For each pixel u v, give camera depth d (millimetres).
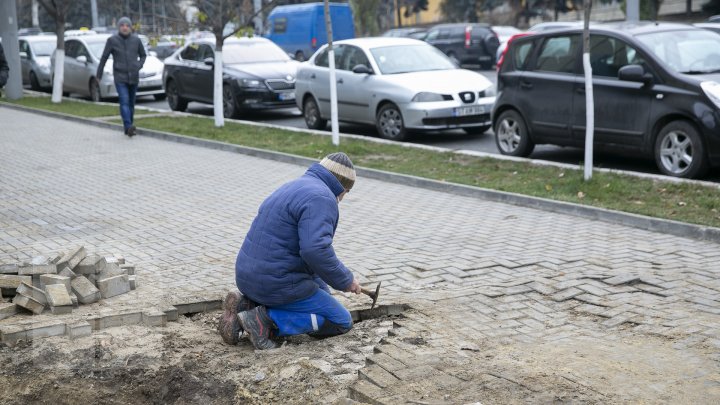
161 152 13836
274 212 5016
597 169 10625
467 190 10023
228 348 5250
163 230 8383
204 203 9719
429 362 4699
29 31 51094
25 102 22094
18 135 16078
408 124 14039
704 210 8516
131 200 9938
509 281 6441
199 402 4727
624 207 8750
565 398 4176
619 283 6262
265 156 13117
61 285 5828
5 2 22797
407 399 4215
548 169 10977
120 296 6133
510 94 12242
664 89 10219
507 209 9211
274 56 19422
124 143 14977
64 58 23703
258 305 5207
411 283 6480
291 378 4719
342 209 9352
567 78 11414
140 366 5031
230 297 5215
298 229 4949
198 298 6023
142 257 7340
